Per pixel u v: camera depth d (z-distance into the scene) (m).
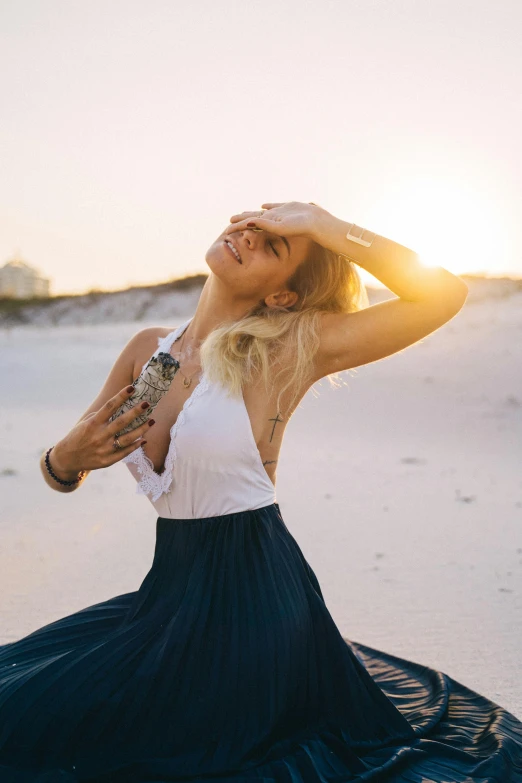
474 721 3.19
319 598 2.90
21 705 2.51
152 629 2.68
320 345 2.85
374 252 2.78
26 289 68.19
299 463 9.68
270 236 2.89
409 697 3.41
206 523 2.75
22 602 4.66
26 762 2.49
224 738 2.59
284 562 2.79
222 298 2.98
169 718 2.55
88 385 19.31
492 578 5.24
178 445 2.71
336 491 7.97
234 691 2.59
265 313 2.95
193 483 2.73
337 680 2.86
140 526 6.63
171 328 3.22
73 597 4.77
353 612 4.64
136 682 2.54
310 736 2.77
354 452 10.55
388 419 13.52
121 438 2.62
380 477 8.74
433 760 2.81
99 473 9.05
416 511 7.09
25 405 16.02
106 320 46.41
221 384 2.72
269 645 2.64
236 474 2.73
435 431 12.34
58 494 7.85
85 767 2.50
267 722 2.62
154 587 2.84
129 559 5.63
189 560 2.76
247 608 2.68
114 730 2.51
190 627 2.63
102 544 6.04
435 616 4.57
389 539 6.19
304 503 7.43
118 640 2.66
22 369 22.20
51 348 28.16
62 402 16.58
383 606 4.73
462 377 17.30
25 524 6.64
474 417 13.52
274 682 2.63
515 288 33.84
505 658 3.97
